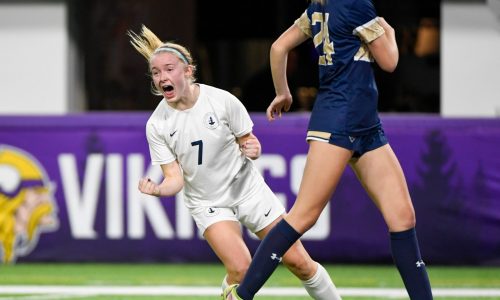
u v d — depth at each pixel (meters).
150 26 36.97
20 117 27.16
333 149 13.79
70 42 35.22
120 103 36.69
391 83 36.03
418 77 35.94
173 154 15.37
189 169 15.34
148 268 26.52
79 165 27.12
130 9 36.78
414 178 26.66
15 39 34.62
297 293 22.05
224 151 15.24
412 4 35.84
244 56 38.06
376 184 14.12
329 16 13.84
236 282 14.87
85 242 27.23
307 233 27.05
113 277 24.81
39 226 27.25
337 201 26.94
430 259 26.84
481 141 26.55
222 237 14.98
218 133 15.09
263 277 13.98
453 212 26.69
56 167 27.14
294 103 35.00
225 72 38.06
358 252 26.92
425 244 26.80
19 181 27.23
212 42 37.94
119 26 36.59
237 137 15.41
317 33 14.09
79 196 27.16
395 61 13.84
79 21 36.12
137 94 36.66
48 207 27.20
